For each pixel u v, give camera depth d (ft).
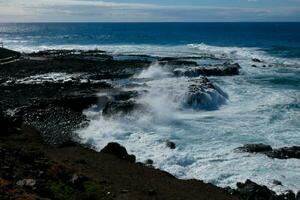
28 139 92.99
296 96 145.38
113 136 103.40
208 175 79.20
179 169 81.97
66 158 77.87
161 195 63.62
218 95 141.18
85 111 126.31
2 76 180.65
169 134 104.88
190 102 133.39
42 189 53.06
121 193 60.80
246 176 78.38
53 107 123.65
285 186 74.08
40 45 407.44
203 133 105.81
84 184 60.29
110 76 180.55
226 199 65.51
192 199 63.77
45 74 186.70
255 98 145.48
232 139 100.68
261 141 99.04
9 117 103.96
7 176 55.36
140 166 79.10
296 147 90.12
